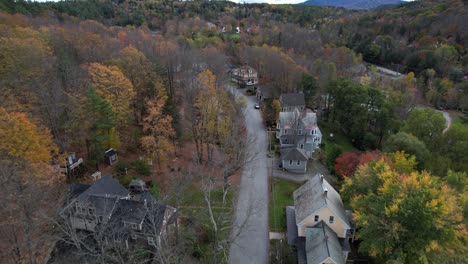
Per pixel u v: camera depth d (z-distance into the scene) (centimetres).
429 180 3047
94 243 3284
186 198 4325
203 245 3528
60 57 5453
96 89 4556
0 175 2883
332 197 3525
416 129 5166
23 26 6900
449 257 2731
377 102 6375
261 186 4809
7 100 3931
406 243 2852
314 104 8269
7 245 2830
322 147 6338
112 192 3788
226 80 8575
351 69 10244
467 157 4384
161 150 4625
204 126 5203
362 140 6369
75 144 4962
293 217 3725
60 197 3334
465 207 3059
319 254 2947
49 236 2862
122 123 4994
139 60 5972
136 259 3127
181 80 7306
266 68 9594
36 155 3494
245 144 5353
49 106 4325
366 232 2938
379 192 3206
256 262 3334
